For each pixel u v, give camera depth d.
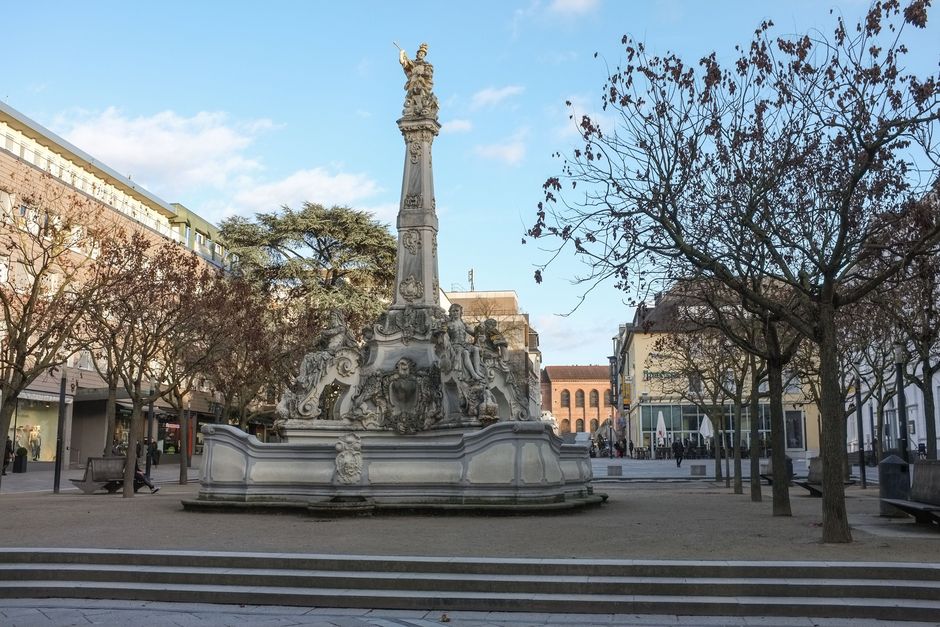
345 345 22.38
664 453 69.31
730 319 27.86
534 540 12.85
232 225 42.09
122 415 52.09
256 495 18.05
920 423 45.78
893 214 14.50
